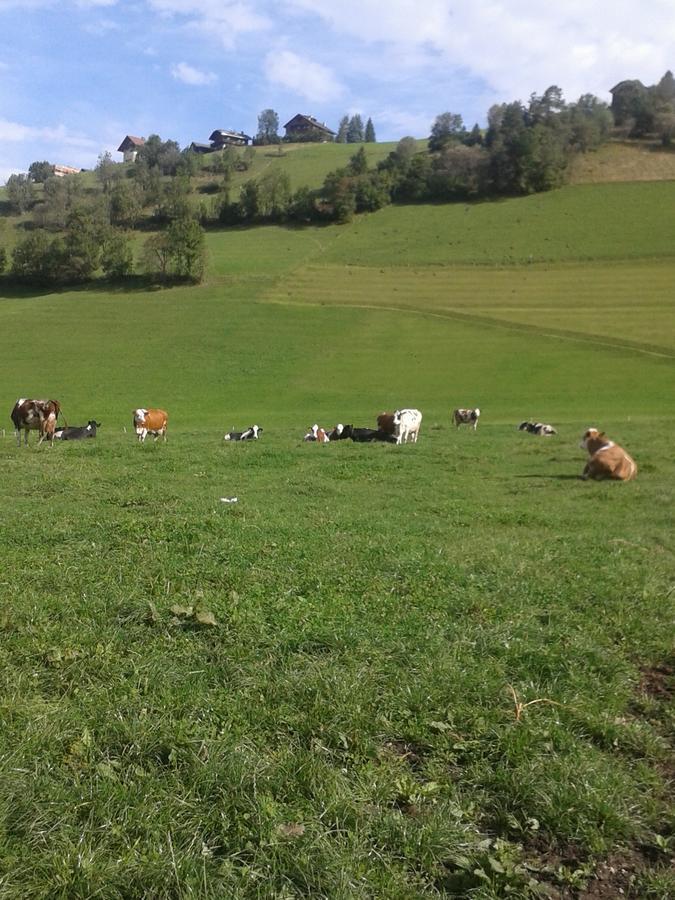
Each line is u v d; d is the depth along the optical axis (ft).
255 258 358.02
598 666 20.68
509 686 18.97
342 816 13.92
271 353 227.20
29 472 55.67
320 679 18.51
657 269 301.84
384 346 231.50
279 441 95.14
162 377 201.98
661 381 177.37
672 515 44.01
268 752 15.70
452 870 13.11
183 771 14.80
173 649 20.31
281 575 26.99
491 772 15.53
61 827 13.03
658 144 461.78
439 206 421.59
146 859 12.44
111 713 16.52
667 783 15.76
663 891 12.80
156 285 322.96
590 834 13.97
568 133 453.99
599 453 59.26
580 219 369.30
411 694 18.16
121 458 67.05
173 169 569.23
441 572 27.99
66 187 522.88
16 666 18.81
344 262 346.33
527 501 49.55
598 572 29.37
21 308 297.94
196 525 34.19
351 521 38.86
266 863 12.62
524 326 244.83
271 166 566.77
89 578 25.81
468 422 119.34
